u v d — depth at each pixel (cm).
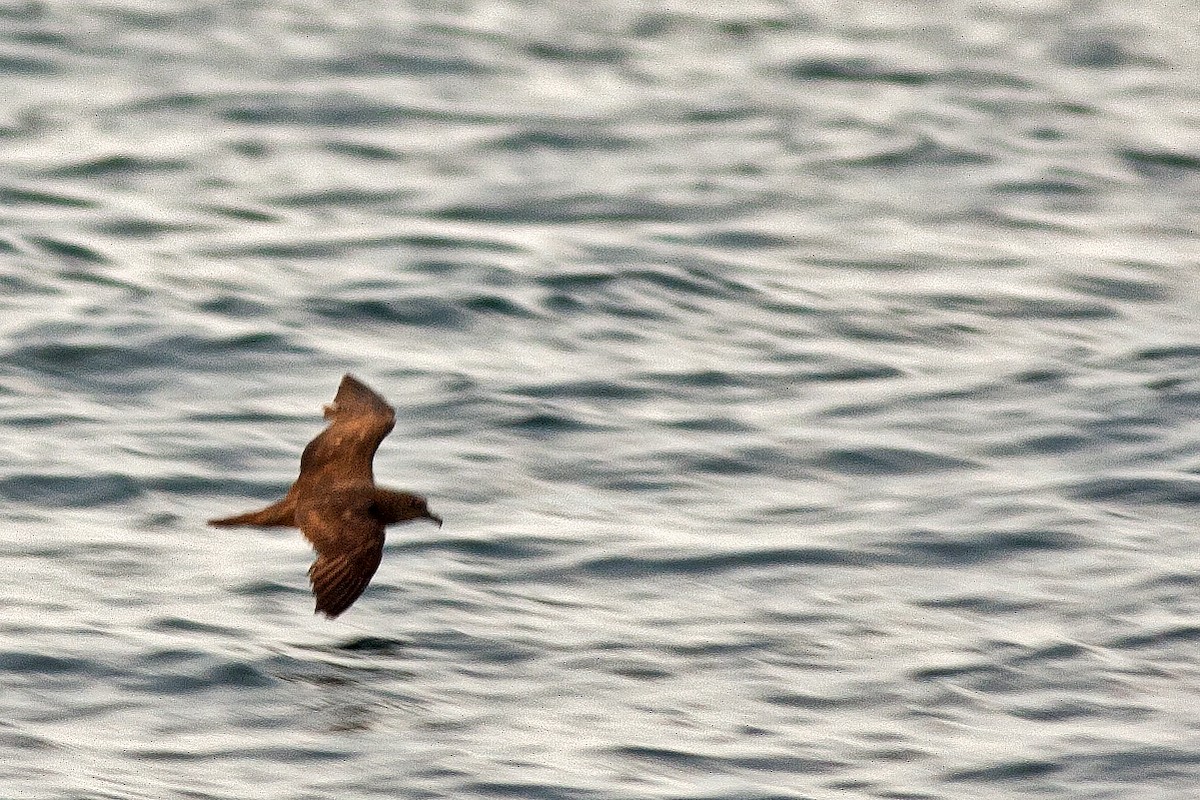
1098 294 3056
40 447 2328
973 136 3891
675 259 3125
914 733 1759
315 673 1830
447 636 1914
